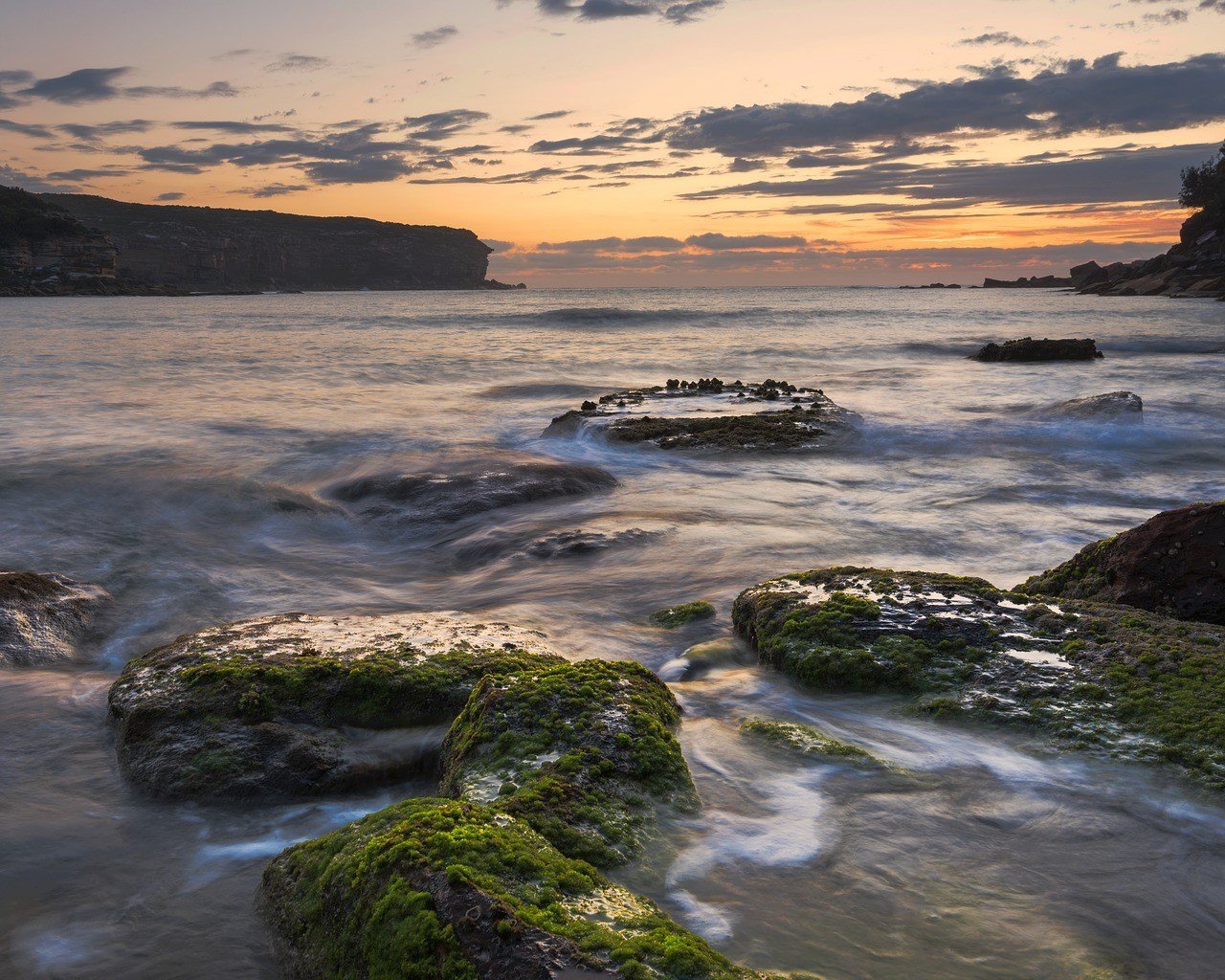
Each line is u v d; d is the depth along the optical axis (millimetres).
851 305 95562
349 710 5465
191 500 12523
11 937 3846
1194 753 4609
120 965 3654
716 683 6004
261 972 3549
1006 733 5082
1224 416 19031
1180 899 3652
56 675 6844
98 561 10016
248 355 34312
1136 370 29203
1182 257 117438
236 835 4652
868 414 19938
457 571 9859
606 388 25906
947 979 3156
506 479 12609
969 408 21141
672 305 100500
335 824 4773
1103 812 4301
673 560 9562
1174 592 6574
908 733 5219
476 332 51344
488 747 4609
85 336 45062
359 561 10344
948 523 11250
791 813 4289
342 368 29844
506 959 2756
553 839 3791
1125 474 14367
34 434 16859
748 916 3492
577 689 4969
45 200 185250
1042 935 3410
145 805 4922
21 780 5188
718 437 16219
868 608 6336
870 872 3812
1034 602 6359
